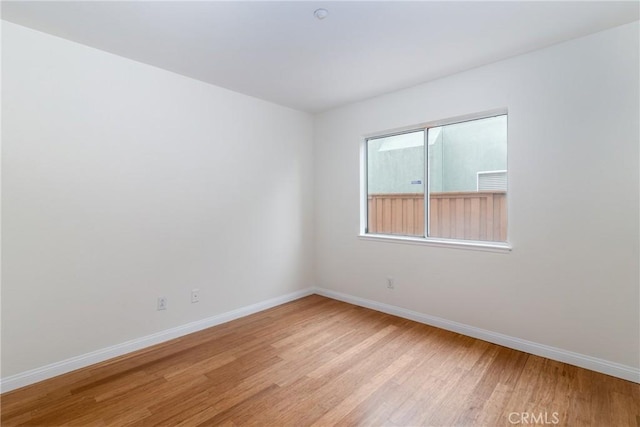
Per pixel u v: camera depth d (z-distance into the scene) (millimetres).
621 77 2098
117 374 2232
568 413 1796
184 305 2922
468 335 2828
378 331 2951
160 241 2758
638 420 1733
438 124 3082
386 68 2727
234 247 3312
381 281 3492
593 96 2197
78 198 2314
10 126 2039
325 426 1712
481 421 1741
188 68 2734
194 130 2971
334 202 3963
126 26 2064
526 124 2475
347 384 2098
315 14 1924
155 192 2717
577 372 2209
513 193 2549
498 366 2301
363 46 2334
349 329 3008
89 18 1972
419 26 2068
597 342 2217
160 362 2402
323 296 4105
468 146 2949
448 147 3078
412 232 3357
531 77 2441
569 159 2299
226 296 3242
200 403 1910
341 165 3867
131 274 2588
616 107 2119
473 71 2738
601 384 2064
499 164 2768
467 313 2838
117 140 2494
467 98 2779
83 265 2344
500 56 2510
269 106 3641
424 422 1737
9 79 2029
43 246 2172
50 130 2186
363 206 3727
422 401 1917
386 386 2072
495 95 2621
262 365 2348
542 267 2430
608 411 1807
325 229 4082
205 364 2369
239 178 3352
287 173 3859
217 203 3164
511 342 2580
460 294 2879
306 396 1974
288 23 2029
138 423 1738
